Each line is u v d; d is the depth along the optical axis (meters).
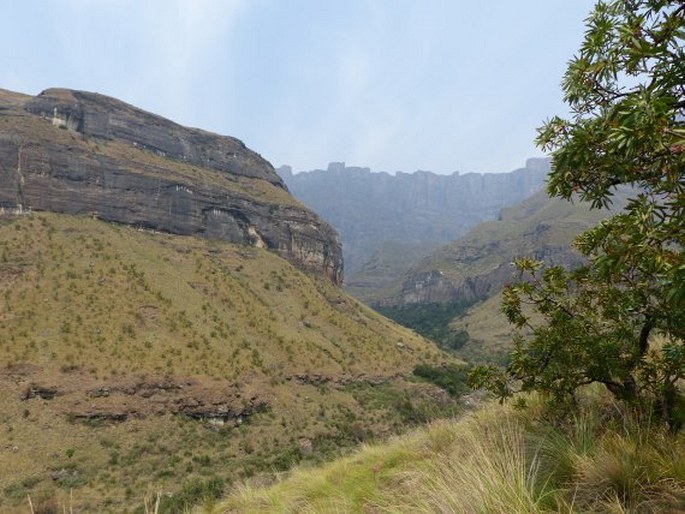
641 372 4.97
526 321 6.00
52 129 118.06
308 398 78.75
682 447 3.69
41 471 44.47
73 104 130.62
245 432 63.41
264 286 120.75
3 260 78.50
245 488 9.18
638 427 4.10
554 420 5.47
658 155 2.81
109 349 66.00
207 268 111.50
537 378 5.73
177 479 46.56
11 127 107.75
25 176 102.00
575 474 3.77
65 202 106.38
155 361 67.44
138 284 86.31
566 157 3.57
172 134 157.75
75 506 38.44
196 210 133.38
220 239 137.12
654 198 2.97
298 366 88.19
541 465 4.16
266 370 79.44
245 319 96.62
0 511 36.78
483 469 3.60
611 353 4.87
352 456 10.05
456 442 6.50
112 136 138.12
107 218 112.94
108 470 46.97
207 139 170.00
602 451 3.83
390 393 90.94
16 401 53.41
